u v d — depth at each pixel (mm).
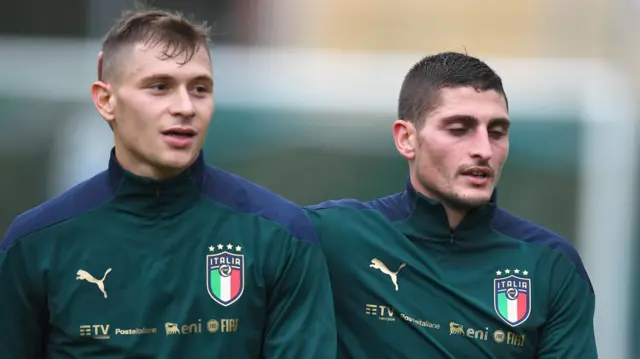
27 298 9805
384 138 25594
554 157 25906
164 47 9562
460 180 10438
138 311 9656
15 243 9852
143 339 9609
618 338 25578
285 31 33750
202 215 10000
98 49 28297
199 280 9789
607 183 25891
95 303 9703
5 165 25766
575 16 34781
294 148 25594
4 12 32000
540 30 35125
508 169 25906
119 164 10016
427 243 10883
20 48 28328
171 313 9688
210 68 9898
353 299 10758
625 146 25922
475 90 10461
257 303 9867
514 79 27328
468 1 34969
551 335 10727
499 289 10703
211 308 9742
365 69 28578
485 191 10430
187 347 9648
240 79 27000
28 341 9930
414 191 11000
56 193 25750
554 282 10789
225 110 25719
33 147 25969
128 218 9914
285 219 10156
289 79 27312
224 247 9906
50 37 31812
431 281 10711
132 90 9602
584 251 25797
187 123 9547
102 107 10039
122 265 9781
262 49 31438
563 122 26031
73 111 26406
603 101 26453
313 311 10000
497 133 10570
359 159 25422
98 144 26078
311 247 10133
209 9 32250
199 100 9711
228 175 10508
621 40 34438
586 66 29625
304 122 25703
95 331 9641
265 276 9914
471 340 10492
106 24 31734
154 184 9820
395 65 29141
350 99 26000
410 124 11000
